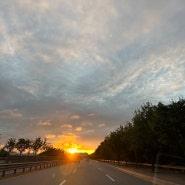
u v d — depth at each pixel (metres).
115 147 67.50
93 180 22.91
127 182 21.72
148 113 38.47
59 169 39.28
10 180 21.50
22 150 105.38
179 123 29.84
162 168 39.44
